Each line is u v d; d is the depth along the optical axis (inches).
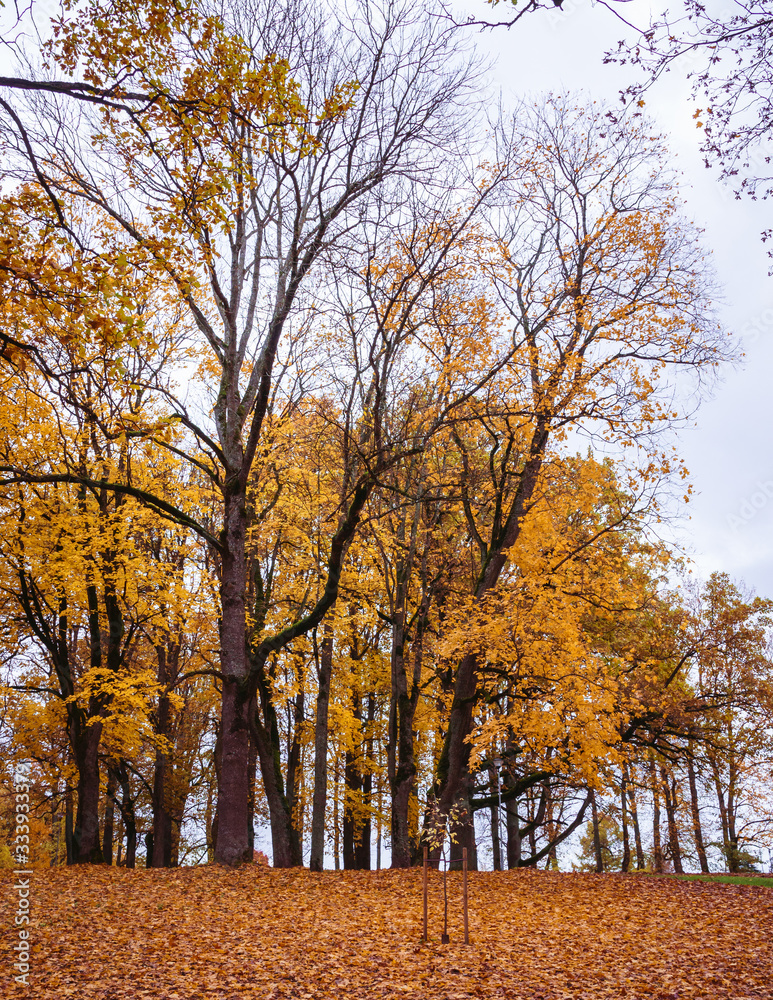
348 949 306.8
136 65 307.3
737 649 772.0
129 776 970.1
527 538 581.3
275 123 324.5
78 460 594.2
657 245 600.7
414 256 549.6
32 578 638.5
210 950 296.8
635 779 602.5
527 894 473.7
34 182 400.2
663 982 270.8
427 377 633.0
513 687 592.4
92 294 285.7
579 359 545.3
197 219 338.0
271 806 647.1
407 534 743.7
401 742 638.5
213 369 670.5
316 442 663.1
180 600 628.7
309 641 686.5
